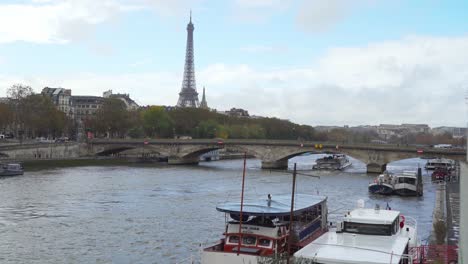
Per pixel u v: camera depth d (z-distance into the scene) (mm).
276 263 30609
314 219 42250
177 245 57094
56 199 90375
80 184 113000
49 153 179500
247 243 36719
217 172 151750
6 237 60844
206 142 187375
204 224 68562
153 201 89312
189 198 93250
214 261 36188
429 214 78562
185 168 167625
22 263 50469
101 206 83312
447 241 50812
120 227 66500
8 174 126625
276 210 36750
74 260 51500
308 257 31109
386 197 98625
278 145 175625
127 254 53562
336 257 31109
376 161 157000
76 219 71812
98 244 57656
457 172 145250
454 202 83312
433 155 148750
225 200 90500
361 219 36812
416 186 100875
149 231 64125
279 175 143000
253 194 99312
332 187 113188
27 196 93312
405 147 154250
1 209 79500
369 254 31812
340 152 164000
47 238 60469
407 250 36344
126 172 146375
